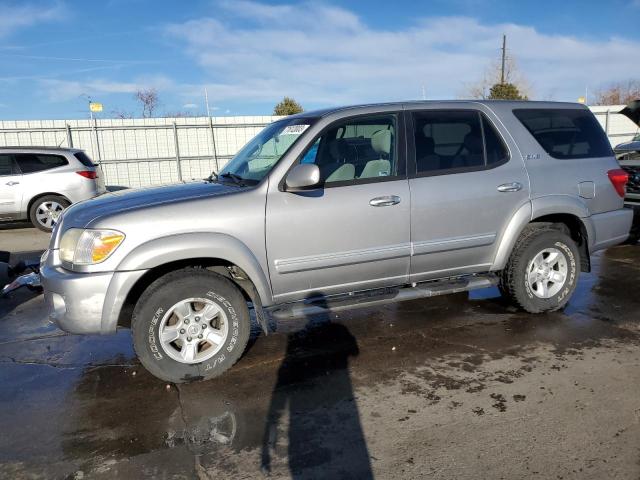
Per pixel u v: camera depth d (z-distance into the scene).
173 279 3.57
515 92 32.88
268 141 4.39
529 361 3.89
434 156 4.27
